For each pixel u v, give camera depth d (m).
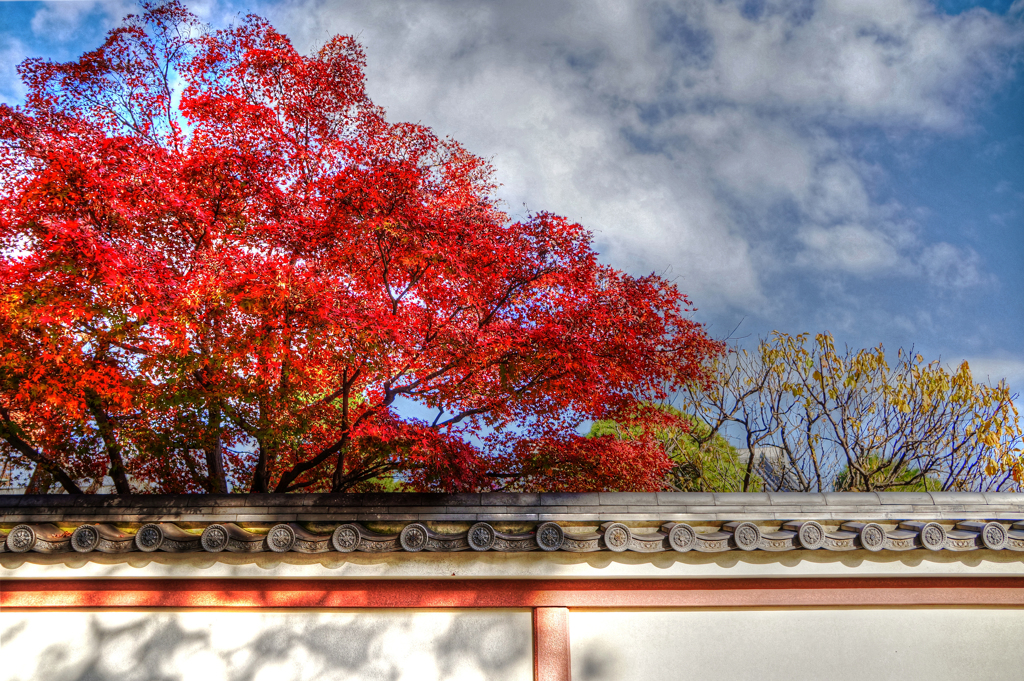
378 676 6.93
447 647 7.02
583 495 7.22
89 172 8.34
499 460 10.97
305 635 7.05
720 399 15.97
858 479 15.60
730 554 6.88
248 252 8.99
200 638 7.02
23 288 7.42
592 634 7.10
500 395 9.98
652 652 7.06
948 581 7.24
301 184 10.65
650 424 12.18
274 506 7.07
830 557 6.96
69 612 7.07
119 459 10.94
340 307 7.93
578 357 9.53
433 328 8.52
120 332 8.18
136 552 6.62
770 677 7.04
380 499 7.13
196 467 11.73
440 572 6.80
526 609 7.12
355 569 6.79
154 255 8.47
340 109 11.70
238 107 9.87
